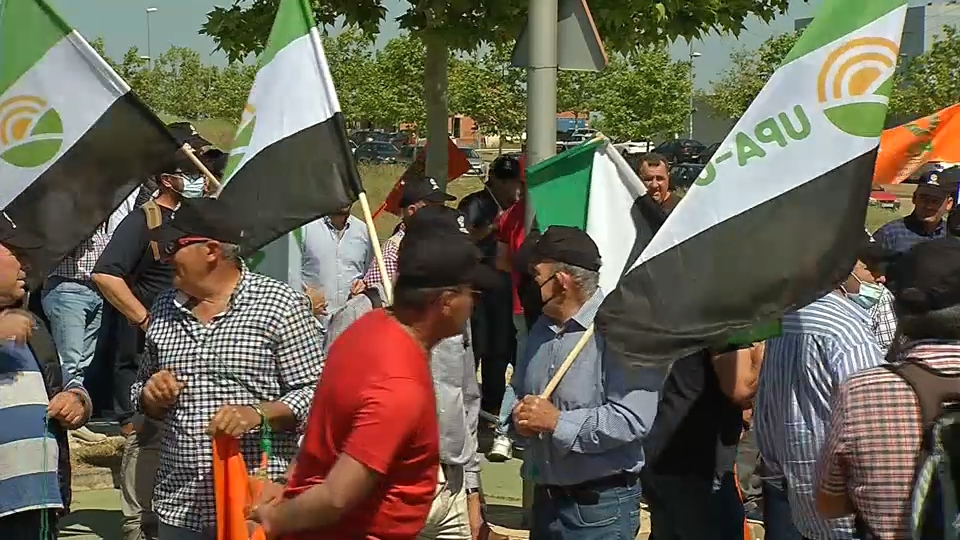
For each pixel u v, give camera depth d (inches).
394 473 129.4
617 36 373.1
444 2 351.9
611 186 218.2
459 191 1202.0
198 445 178.2
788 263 178.7
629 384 178.5
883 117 178.2
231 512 171.9
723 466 205.5
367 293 207.9
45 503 183.2
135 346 306.3
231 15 372.5
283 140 210.5
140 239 254.4
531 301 194.2
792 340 176.1
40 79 209.9
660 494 207.5
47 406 185.0
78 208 209.0
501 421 200.7
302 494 128.2
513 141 1446.9
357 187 207.2
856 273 228.5
